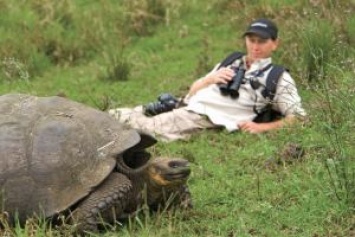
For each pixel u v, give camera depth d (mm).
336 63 8938
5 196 5750
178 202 6270
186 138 8359
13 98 6324
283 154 7414
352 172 6332
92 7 14062
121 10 13648
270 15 11547
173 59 11953
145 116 8711
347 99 7266
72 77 11703
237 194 6703
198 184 7000
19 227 5598
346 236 5754
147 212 5906
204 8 13656
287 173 7016
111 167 5801
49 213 5691
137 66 11766
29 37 12617
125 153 6242
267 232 5883
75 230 5676
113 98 10281
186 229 5992
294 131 7867
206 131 8477
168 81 10852
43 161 5801
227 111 8492
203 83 8680
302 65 9406
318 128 7621
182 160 5984
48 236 5516
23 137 5918
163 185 5965
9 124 5984
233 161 7586
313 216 6074
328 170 6270
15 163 5801
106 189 5781
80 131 5965
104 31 13148
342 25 10094
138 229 5973
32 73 11922
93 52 12805
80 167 5809
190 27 13180
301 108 8172
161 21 13562
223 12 13367
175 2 13789
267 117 8508
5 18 13055
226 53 11594
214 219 6207
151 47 12680
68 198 5699
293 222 6031
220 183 6992
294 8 11234
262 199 6559
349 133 7051
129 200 6074
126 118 8570
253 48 8422
